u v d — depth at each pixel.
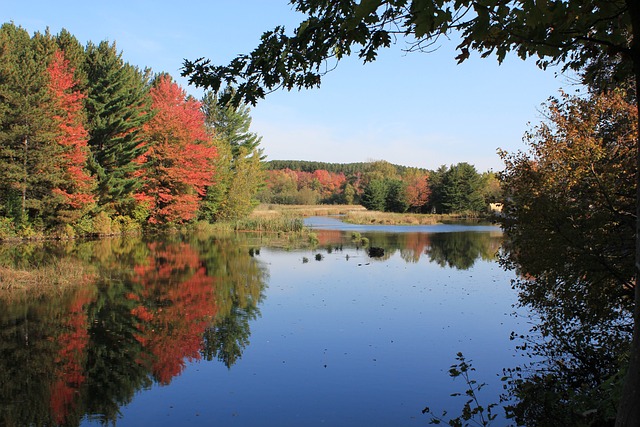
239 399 7.47
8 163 25.94
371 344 10.10
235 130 58.06
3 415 6.91
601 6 3.20
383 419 6.77
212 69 3.48
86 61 35.28
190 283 16.81
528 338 10.36
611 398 5.03
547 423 5.77
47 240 28.50
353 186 101.25
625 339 8.19
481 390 7.64
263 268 20.34
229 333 10.92
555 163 9.04
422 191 77.00
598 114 8.45
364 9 2.67
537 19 2.90
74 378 8.34
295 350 9.77
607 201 7.38
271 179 102.06
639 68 2.79
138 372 8.60
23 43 32.62
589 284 8.13
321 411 7.04
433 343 10.15
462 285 16.70
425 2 2.56
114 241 30.34
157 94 43.56
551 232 7.79
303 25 3.27
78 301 13.84
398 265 21.44
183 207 39.12
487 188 67.75
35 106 25.67
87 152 30.50
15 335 10.68
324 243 31.42
